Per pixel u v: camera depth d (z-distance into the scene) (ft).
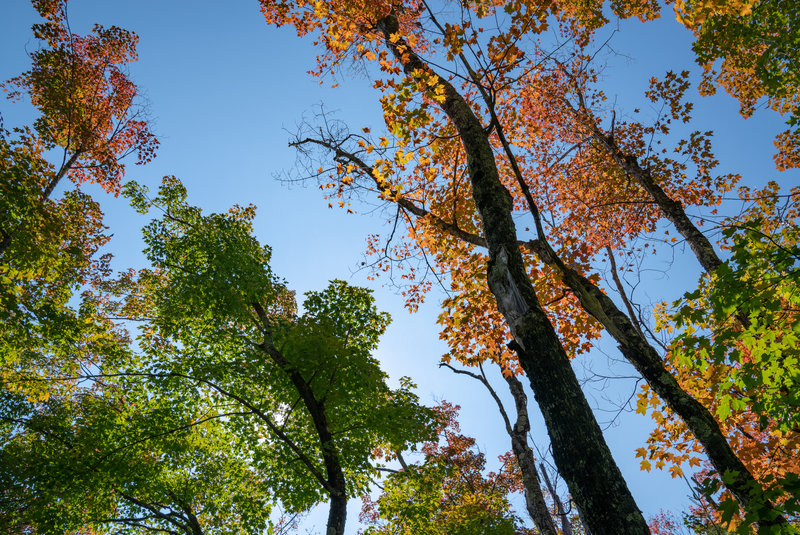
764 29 27.07
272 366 34.12
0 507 33.71
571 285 22.67
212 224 40.37
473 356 31.48
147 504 41.98
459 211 32.68
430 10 24.14
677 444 25.48
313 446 33.88
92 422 36.06
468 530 39.65
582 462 12.11
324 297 34.96
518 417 34.35
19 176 36.68
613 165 44.24
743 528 10.64
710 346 15.65
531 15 20.34
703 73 41.19
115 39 49.88
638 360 21.27
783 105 36.96
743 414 25.11
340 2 26.04
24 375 40.24
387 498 36.76
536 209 20.39
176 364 33.50
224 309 34.12
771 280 14.51
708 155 40.24
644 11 35.78
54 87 45.91
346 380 32.53
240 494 37.22
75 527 36.70
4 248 37.14
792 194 22.65
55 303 42.91
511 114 36.40
